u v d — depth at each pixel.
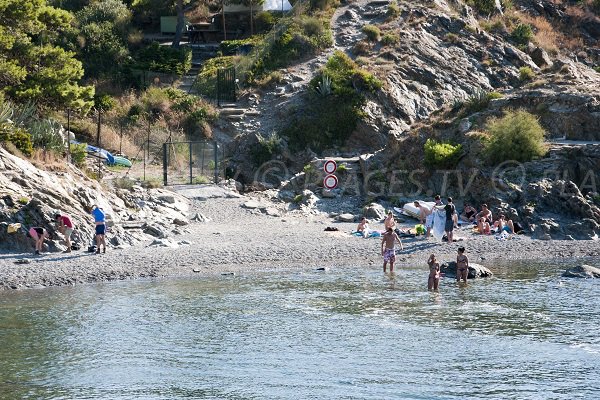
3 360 43.25
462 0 129.50
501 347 44.75
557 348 44.59
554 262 64.94
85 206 71.00
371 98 104.06
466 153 83.56
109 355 44.00
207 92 111.62
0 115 78.38
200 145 100.44
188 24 128.62
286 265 63.91
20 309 51.56
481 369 41.78
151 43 125.06
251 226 76.69
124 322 49.09
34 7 90.88
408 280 59.16
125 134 103.69
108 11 127.44
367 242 70.25
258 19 128.25
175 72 118.00
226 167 98.69
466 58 114.75
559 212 76.00
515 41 122.00
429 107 106.56
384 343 45.47
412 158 87.00
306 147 101.25
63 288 56.72
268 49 115.44
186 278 59.66
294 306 52.28
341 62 107.88
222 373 41.62
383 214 80.75
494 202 77.88
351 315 50.31
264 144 99.88
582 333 46.84
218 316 50.16
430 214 72.50
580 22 136.62
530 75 111.44
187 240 70.06
